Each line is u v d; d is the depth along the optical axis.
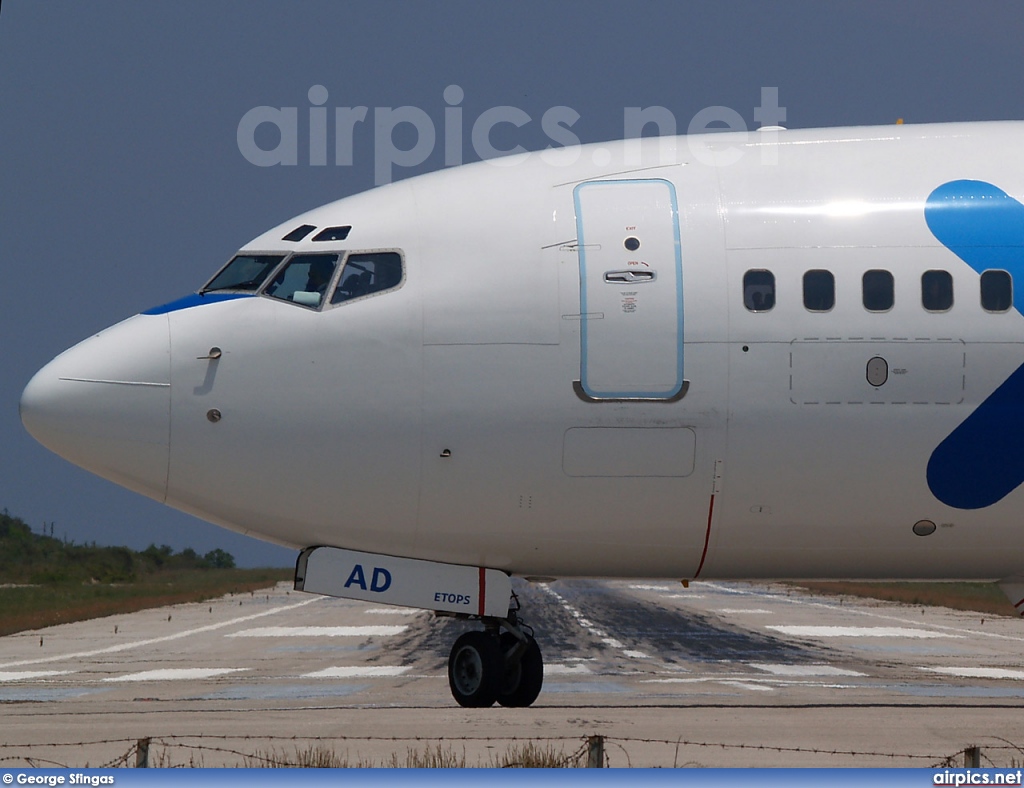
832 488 57.59
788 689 80.00
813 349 56.78
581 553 60.34
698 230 58.38
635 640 129.88
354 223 59.66
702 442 56.84
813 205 59.09
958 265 57.78
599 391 56.72
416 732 53.69
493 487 57.59
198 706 69.00
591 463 57.03
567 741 50.50
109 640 134.88
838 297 57.31
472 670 62.31
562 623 156.00
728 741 51.00
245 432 57.38
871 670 97.25
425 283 57.91
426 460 57.25
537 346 56.97
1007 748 50.00
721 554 60.34
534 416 56.84
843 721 58.12
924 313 57.25
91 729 56.69
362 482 57.66
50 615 175.62
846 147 62.09
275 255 59.75
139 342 58.19
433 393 57.09
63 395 57.69
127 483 59.56
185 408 57.53
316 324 57.66
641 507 57.94
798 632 143.50
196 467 57.97
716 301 57.09
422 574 61.09
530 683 62.62
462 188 60.88
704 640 130.38
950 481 57.62
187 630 150.75
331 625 157.25
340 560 60.59
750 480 57.38
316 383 57.28
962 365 57.00
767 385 56.69
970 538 59.78
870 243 58.09
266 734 53.84
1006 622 166.88
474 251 58.34
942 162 60.88
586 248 57.97
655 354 56.75
